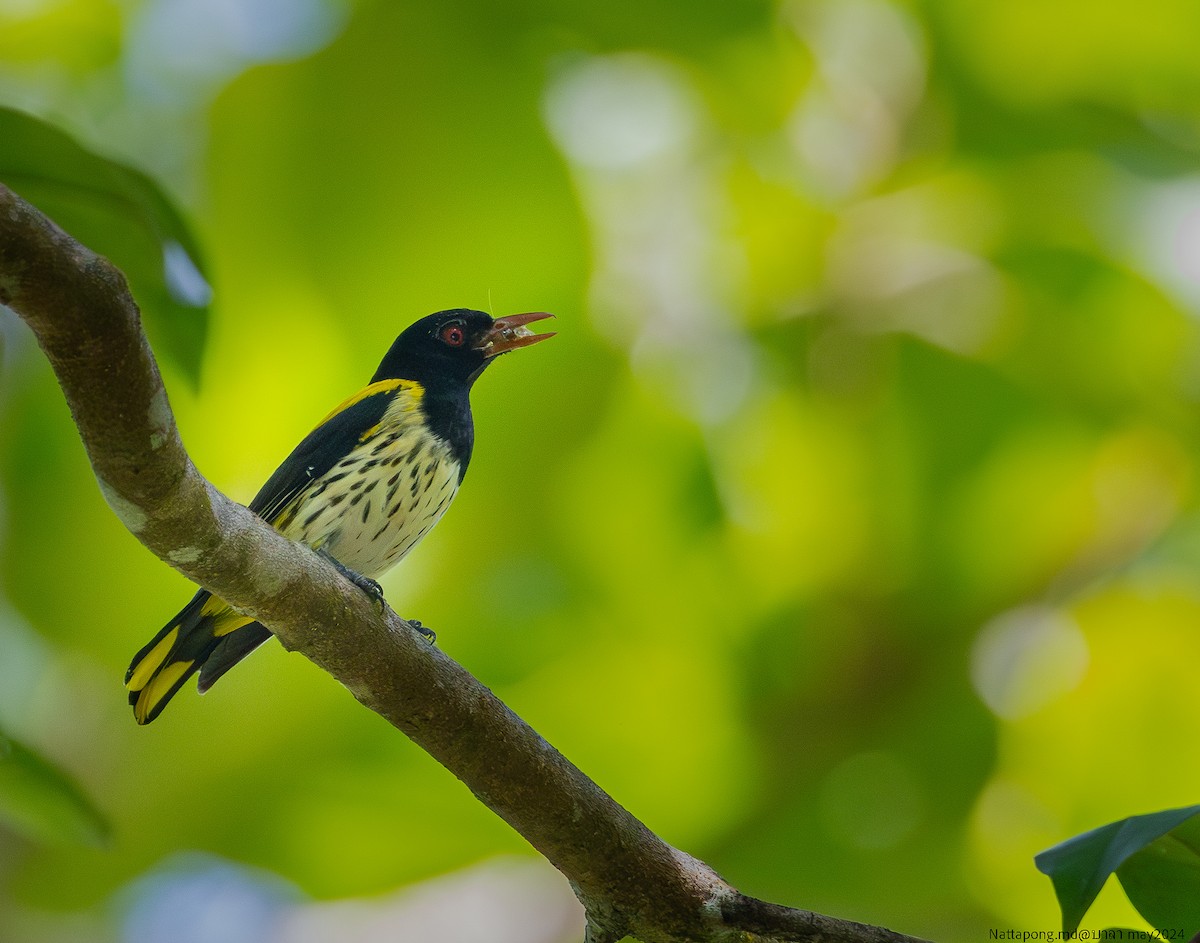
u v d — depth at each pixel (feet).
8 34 36.86
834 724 43.88
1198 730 41.70
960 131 38.86
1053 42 38.17
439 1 34.27
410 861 43.29
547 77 35.42
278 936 45.21
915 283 39.86
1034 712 42.88
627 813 23.41
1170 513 42.22
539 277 36.01
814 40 37.65
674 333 39.68
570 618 41.34
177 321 24.94
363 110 34.58
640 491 40.34
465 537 40.01
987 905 42.60
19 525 37.65
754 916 23.38
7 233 16.19
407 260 35.32
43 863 43.14
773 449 40.78
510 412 38.88
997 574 42.88
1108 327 39.83
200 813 42.68
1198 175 38.73
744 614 42.32
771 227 39.81
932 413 39.99
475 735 22.68
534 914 45.93
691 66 36.99
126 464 18.76
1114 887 40.75
